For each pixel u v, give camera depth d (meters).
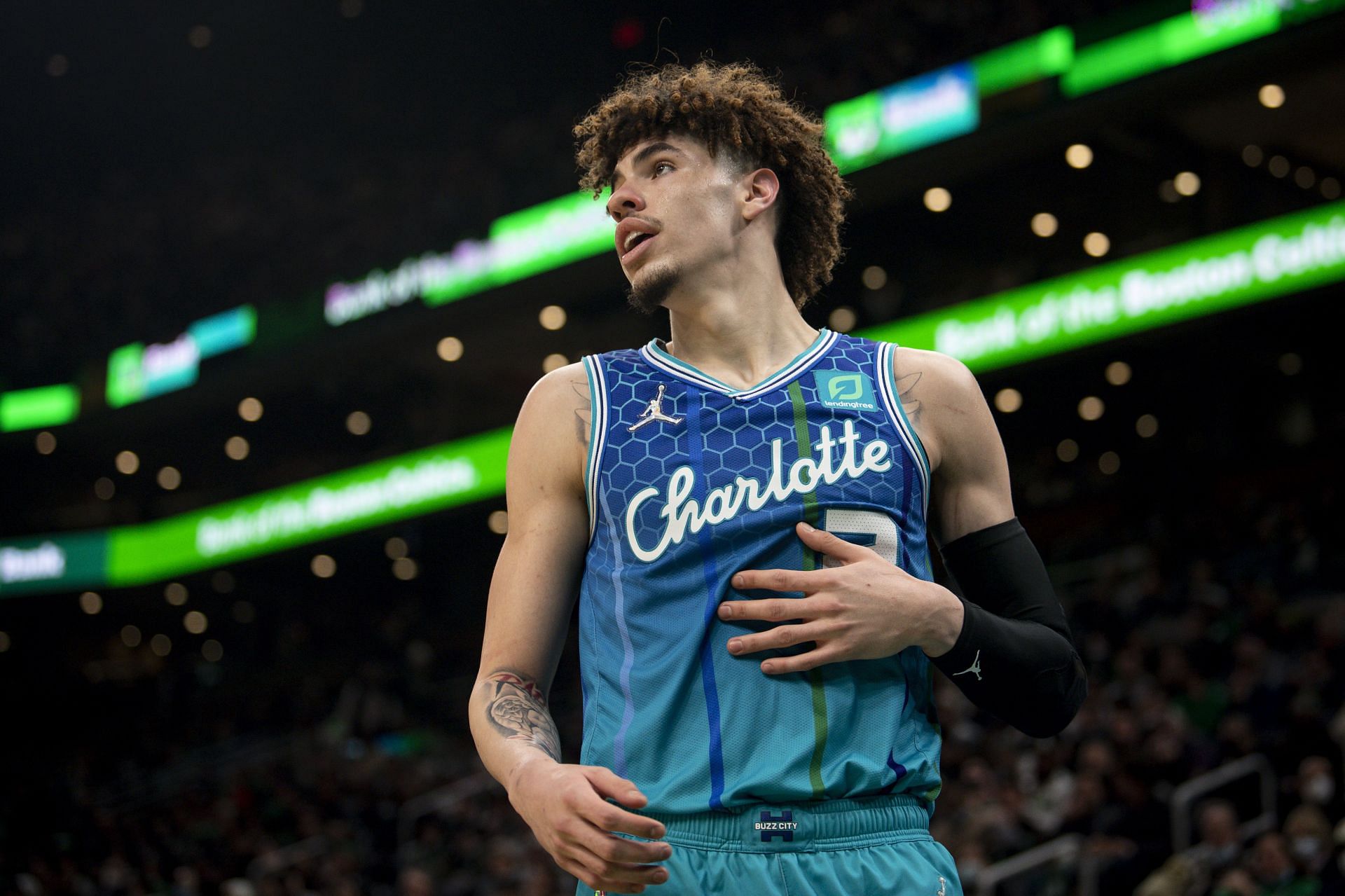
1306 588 12.75
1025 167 16.27
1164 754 8.55
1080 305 14.02
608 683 1.56
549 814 1.38
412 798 14.66
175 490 26.28
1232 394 19.34
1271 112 15.38
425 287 18.33
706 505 1.57
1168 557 14.71
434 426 22.66
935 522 1.79
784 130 1.92
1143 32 12.95
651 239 1.77
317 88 23.83
